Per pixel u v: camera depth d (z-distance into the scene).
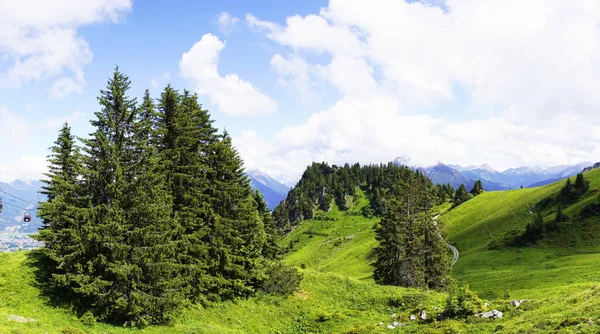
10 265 28.19
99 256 26.19
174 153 33.47
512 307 29.81
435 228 58.56
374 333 29.70
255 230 41.03
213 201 36.69
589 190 111.50
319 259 158.88
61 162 44.41
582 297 26.34
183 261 33.47
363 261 127.31
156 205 29.28
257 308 38.34
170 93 33.72
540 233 97.50
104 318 27.00
